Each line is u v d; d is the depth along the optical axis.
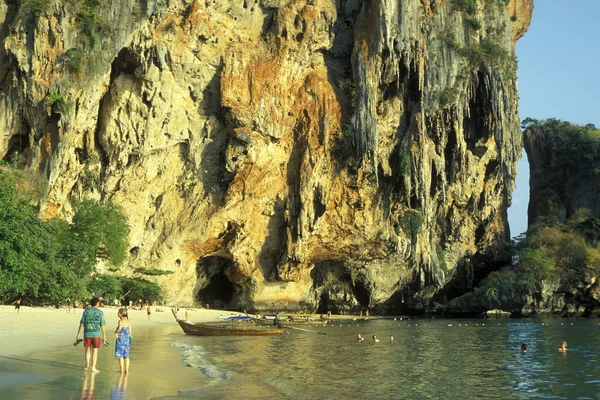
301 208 76.44
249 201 75.12
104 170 67.62
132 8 65.38
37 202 58.16
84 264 54.22
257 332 43.25
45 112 59.62
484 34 91.94
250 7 76.88
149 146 69.06
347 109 79.25
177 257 73.31
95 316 18.58
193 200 73.56
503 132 89.81
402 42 79.38
